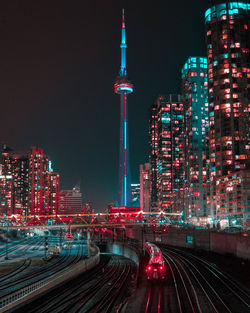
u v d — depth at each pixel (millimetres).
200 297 51625
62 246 180250
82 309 52812
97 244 190625
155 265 64500
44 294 61531
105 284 76938
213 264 87875
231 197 185750
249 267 77312
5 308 46688
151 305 48281
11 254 145750
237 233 98062
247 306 47125
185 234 142250
